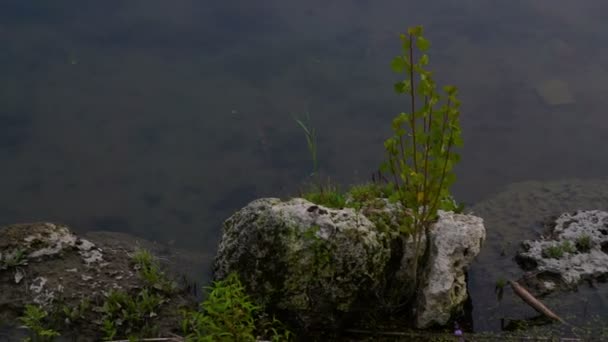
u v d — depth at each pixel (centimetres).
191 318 497
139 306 500
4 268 522
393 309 518
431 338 491
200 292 555
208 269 595
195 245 665
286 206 495
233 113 872
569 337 496
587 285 558
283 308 489
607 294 545
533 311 529
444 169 467
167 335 483
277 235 484
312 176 765
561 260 581
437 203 489
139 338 477
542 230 645
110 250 568
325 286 485
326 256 481
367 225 503
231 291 420
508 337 495
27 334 478
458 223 525
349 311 497
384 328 502
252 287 495
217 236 679
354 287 492
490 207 702
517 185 747
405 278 519
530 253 593
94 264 542
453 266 511
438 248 511
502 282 563
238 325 424
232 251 510
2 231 551
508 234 645
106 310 493
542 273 573
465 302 544
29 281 516
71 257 545
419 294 510
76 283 519
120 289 519
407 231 500
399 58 459
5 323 485
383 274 510
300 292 484
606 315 521
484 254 616
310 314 489
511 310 532
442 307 498
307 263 479
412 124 473
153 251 623
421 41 451
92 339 477
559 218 649
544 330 505
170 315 504
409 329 502
